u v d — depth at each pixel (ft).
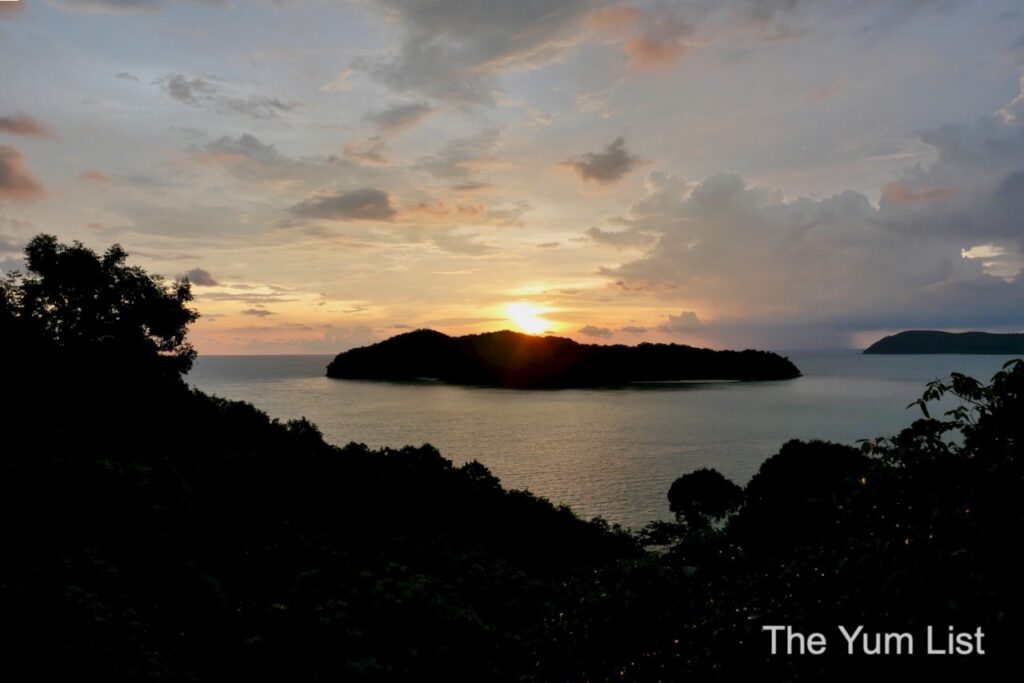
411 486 126.21
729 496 188.96
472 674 49.67
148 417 125.90
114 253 141.18
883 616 12.19
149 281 146.61
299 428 159.22
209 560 63.46
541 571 109.09
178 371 152.25
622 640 25.16
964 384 14.47
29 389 86.33
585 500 304.30
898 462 14.97
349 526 98.27
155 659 39.24
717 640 15.97
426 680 48.21
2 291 122.93
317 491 105.91
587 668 25.31
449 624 57.62
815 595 13.94
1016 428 13.64
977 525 12.41
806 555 15.38
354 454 144.15
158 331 146.61
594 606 28.09
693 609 24.13
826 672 12.73
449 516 121.49
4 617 37.93
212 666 42.14
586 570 104.73
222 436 133.49
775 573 16.19
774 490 124.88
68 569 48.16
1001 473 13.05
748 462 411.75
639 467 395.55
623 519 266.57
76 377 120.88
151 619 45.52
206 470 99.91
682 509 195.21
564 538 130.62
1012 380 13.64
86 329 135.33
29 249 131.44
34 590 42.45
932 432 14.69
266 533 76.48
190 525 70.74
